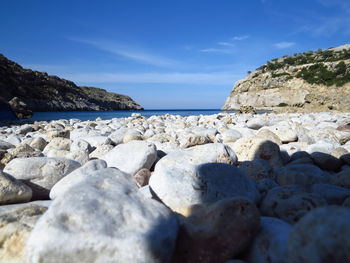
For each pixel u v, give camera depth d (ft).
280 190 3.09
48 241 1.82
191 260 2.07
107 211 2.09
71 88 99.60
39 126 14.97
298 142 7.35
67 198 2.15
